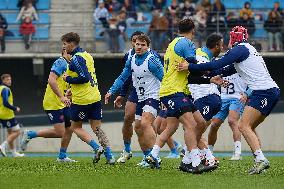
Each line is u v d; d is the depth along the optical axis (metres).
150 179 29.38
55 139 70.94
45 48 79.81
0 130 69.38
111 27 79.50
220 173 32.81
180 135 69.88
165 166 37.19
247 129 32.94
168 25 78.88
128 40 80.00
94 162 39.31
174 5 81.12
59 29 81.56
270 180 29.41
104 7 81.00
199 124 34.41
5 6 84.06
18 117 70.50
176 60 33.09
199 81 33.53
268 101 32.81
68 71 39.06
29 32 80.00
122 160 41.62
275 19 80.69
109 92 38.78
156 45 78.62
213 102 39.50
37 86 80.94
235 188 26.42
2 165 38.97
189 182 28.36
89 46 79.81
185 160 33.50
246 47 32.78
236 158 47.78
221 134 70.50
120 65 80.44
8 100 58.25
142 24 80.88
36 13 83.25
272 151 70.50
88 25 81.31
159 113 43.38
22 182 28.22
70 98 40.69
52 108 44.50
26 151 70.56
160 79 36.81
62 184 27.48
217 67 32.19
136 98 40.06
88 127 69.31
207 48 39.72
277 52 79.81
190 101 33.53
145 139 37.19
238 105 47.31
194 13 80.62
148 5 83.62
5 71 80.31
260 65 32.94
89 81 39.19
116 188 26.22
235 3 87.94
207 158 35.53
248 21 80.56
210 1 85.19
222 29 79.81
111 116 71.31
